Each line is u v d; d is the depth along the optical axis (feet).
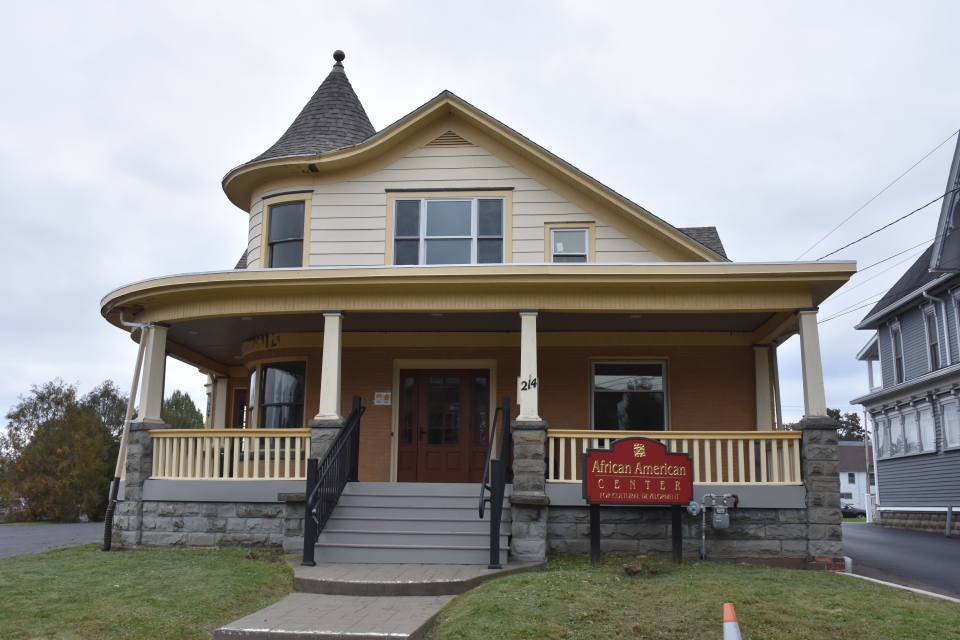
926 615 24.72
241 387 63.21
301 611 26.50
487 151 49.16
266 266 49.49
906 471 86.79
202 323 45.52
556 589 27.25
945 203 72.84
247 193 52.37
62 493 108.37
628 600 25.98
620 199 47.11
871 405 96.68
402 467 48.32
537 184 48.70
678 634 22.91
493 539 32.50
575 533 36.91
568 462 46.47
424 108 48.57
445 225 48.65
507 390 47.88
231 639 24.00
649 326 46.11
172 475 40.98
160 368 42.98
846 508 152.87
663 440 39.09
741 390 46.98
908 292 85.71
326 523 35.96
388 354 48.44
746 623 23.70
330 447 36.32
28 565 34.40
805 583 29.07
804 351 37.45
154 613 25.88
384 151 49.37
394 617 25.58
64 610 25.98
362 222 48.80
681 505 34.65
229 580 30.63
